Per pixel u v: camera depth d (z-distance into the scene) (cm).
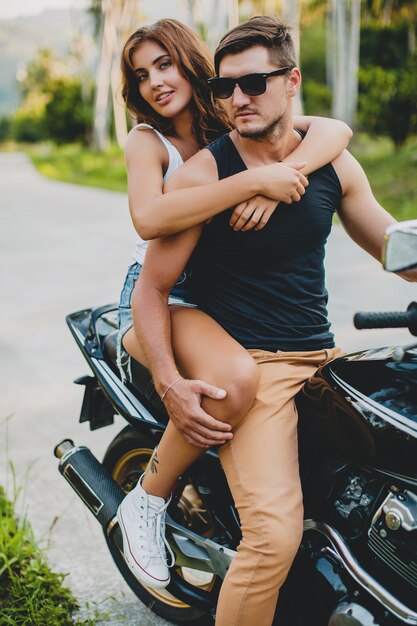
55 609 250
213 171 201
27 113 6406
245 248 197
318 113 2412
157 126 246
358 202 212
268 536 180
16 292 691
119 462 261
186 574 262
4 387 457
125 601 262
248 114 194
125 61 242
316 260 205
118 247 893
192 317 206
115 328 255
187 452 204
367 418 171
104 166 2381
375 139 1445
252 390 190
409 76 1291
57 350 521
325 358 205
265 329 201
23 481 346
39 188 1816
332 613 178
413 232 142
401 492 169
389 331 489
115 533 224
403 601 167
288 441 191
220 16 2214
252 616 185
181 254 199
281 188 188
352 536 181
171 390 194
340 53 1756
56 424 402
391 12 1948
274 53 192
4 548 276
